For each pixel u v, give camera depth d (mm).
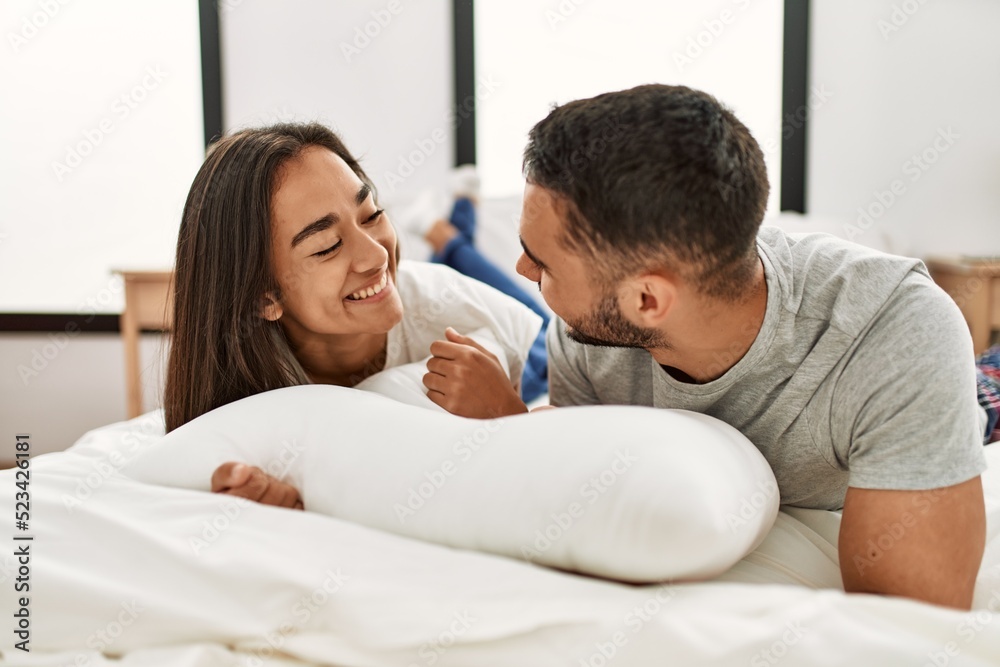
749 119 2609
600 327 816
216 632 625
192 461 793
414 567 639
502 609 597
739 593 607
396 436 744
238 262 1003
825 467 841
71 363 2795
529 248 789
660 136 702
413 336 1235
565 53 2650
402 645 585
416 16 2674
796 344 792
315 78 2727
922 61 2498
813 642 549
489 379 1022
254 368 1051
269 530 675
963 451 695
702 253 724
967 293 2213
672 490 612
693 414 771
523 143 2725
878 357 746
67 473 848
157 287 2320
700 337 798
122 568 658
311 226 975
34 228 2801
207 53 2672
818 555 798
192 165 2781
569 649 576
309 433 794
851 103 2551
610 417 694
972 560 695
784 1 2502
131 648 637
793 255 850
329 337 1131
